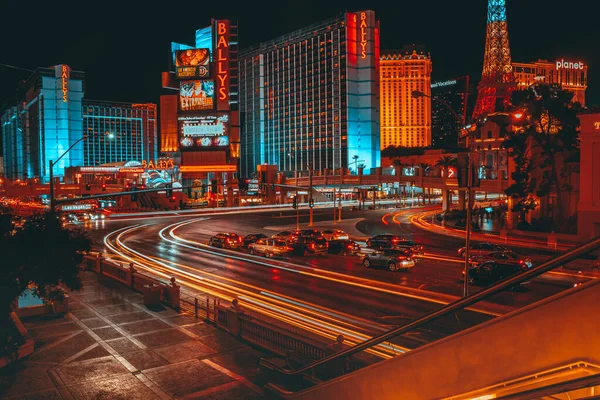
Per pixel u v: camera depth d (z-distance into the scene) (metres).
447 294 27.91
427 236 62.16
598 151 49.72
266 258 43.97
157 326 21.03
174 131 188.62
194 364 16.48
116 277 31.70
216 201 137.62
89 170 188.00
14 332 18.52
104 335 19.81
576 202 61.16
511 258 33.97
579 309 6.54
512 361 7.36
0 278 17.31
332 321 22.22
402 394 9.38
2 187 116.56
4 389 14.64
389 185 136.88
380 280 32.56
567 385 5.97
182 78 150.25
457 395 8.22
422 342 18.28
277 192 148.12
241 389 14.45
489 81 188.75
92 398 13.98
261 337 17.95
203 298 27.41
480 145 177.38
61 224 20.16
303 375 14.37
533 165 63.84
